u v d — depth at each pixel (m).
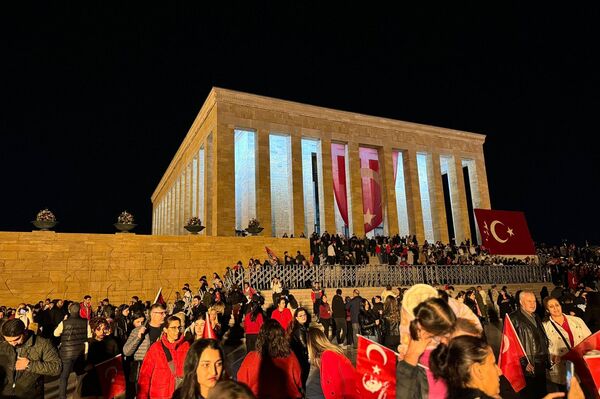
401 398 2.86
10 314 12.25
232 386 2.13
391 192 38.62
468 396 2.64
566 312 11.52
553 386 6.52
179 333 5.67
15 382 5.30
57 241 22.69
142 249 24.23
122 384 5.71
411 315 3.27
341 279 22.88
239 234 32.88
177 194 47.69
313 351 4.70
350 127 38.59
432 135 42.00
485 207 42.62
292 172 35.19
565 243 34.84
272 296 18.45
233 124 33.97
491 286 24.55
